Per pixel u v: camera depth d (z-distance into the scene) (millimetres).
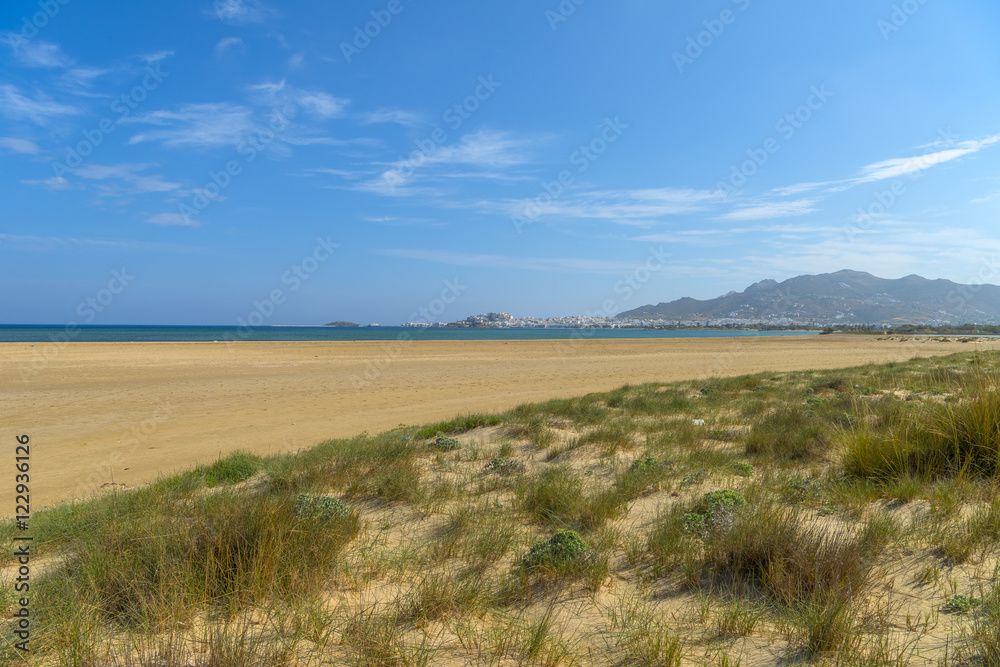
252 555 3773
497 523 5078
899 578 3633
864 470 5961
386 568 4152
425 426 13023
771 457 7488
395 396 19297
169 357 32438
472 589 3664
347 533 4695
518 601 3637
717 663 2824
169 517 4691
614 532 4816
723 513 4672
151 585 3469
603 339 63219
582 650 3021
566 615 3428
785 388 16797
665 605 3508
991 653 2639
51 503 7836
